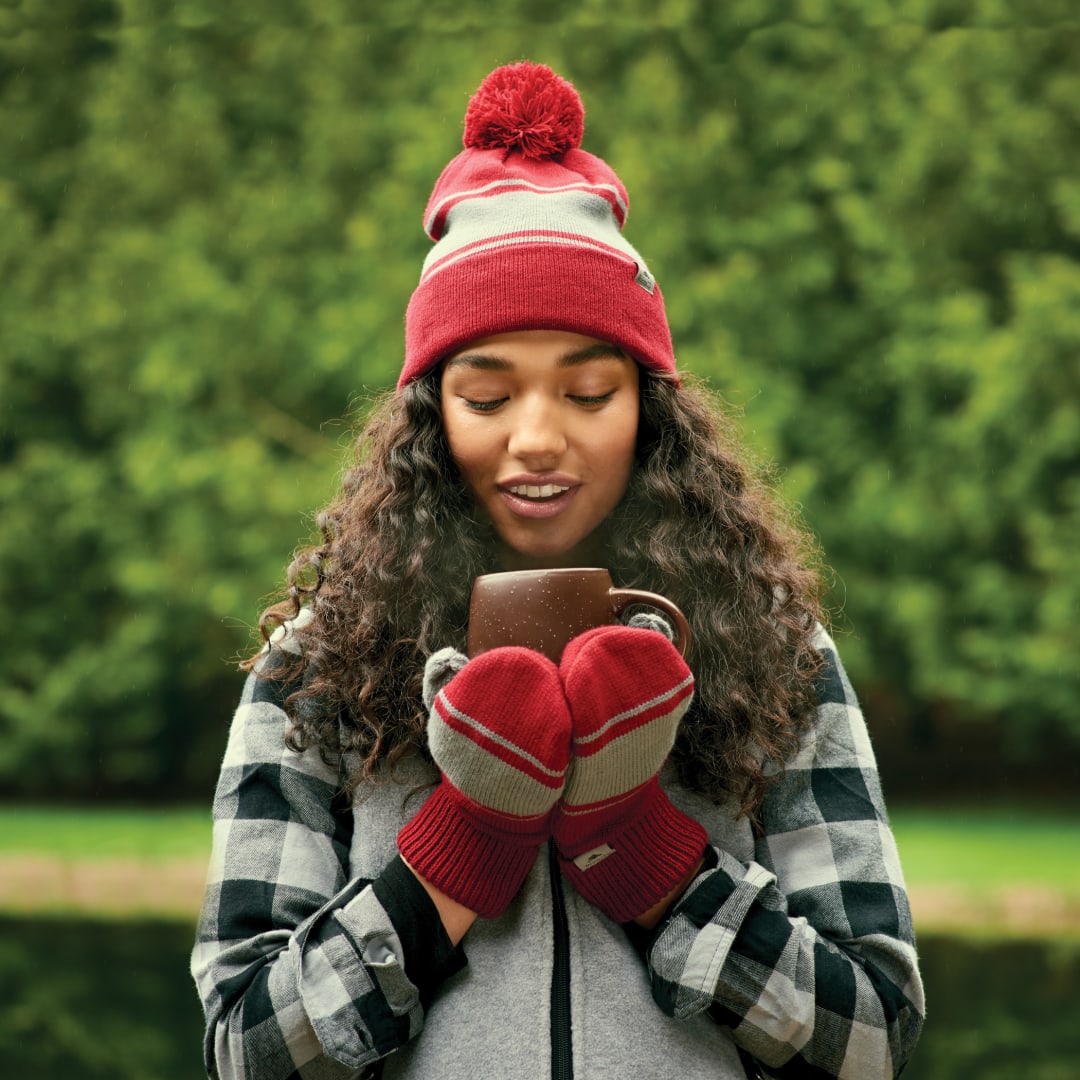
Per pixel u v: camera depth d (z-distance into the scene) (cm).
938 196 1474
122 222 1582
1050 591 1396
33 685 1633
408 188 1441
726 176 1459
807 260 1443
